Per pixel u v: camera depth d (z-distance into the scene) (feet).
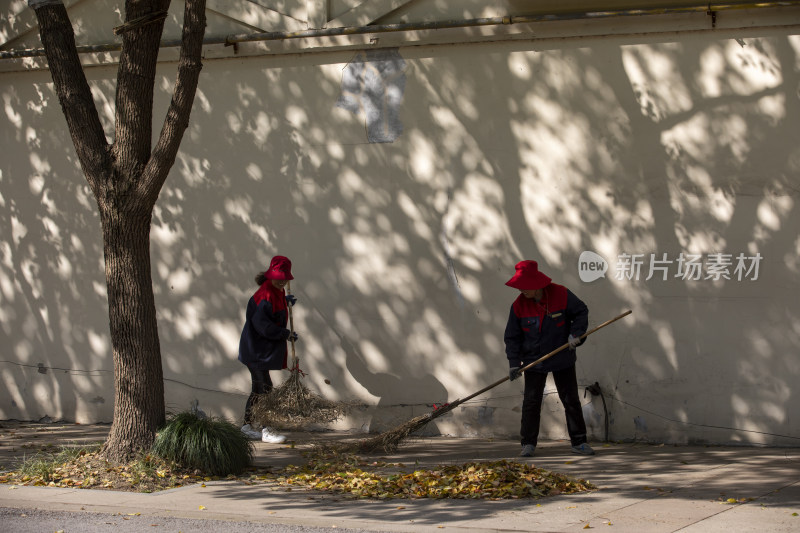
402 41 29.32
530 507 19.77
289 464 25.48
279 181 30.99
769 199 26.45
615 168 27.73
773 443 26.53
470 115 29.04
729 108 26.73
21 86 33.55
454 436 29.35
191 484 23.02
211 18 31.50
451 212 29.27
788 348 26.35
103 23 32.60
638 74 27.45
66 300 33.24
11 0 33.40
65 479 23.22
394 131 29.81
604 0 27.45
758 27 26.37
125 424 24.29
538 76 28.37
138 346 24.32
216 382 31.65
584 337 25.17
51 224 33.35
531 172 28.48
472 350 29.09
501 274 28.81
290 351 30.78
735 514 18.71
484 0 28.68
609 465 24.43
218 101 31.55
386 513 19.62
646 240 27.48
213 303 31.71
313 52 30.48
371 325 30.09
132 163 24.09
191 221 31.91
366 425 30.25
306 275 30.73
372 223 30.07
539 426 28.22
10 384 33.94
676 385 27.32
